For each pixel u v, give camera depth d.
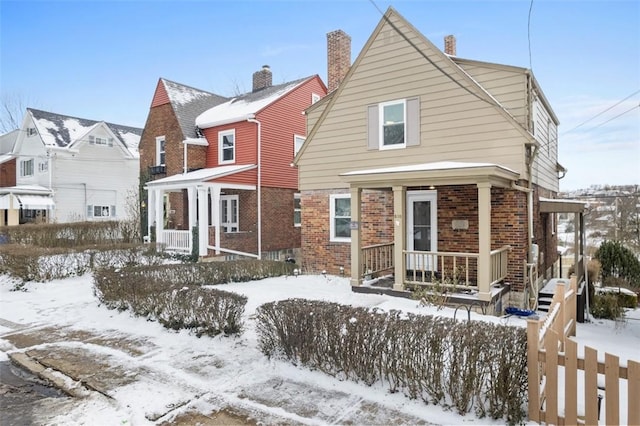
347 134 12.10
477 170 7.96
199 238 15.24
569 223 35.16
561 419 3.56
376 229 11.70
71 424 3.88
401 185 9.03
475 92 9.97
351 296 8.98
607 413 3.29
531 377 3.71
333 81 14.89
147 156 20.27
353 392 4.39
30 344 6.32
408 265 11.02
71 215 25.66
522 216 9.51
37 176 26.42
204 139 18.83
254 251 17.38
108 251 12.75
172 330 6.58
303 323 5.01
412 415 3.90
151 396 4.38
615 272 16.38
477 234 9.98
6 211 27.09
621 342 7.89
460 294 8.41
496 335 3.87
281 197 18.62
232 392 4.46
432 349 4.06
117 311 7.85
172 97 19.66
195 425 3.80
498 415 3.75
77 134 27.33
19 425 3.88
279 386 4.59
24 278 10.98
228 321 6.14
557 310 5.44
